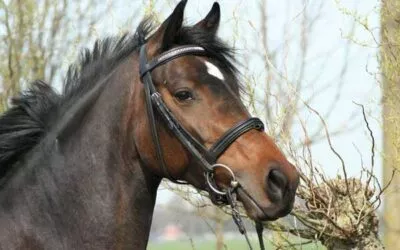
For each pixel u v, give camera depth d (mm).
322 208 6328
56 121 4578
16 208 4445
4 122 4570
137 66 4531
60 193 4453
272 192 4180
